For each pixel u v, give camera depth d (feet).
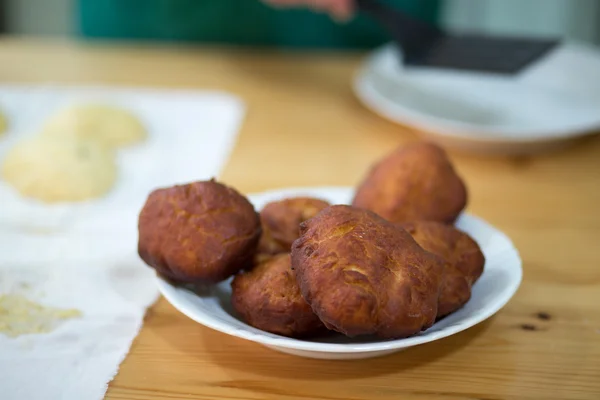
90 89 2.91
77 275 1.72
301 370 1.42
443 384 1.39
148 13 3.73
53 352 1.45
